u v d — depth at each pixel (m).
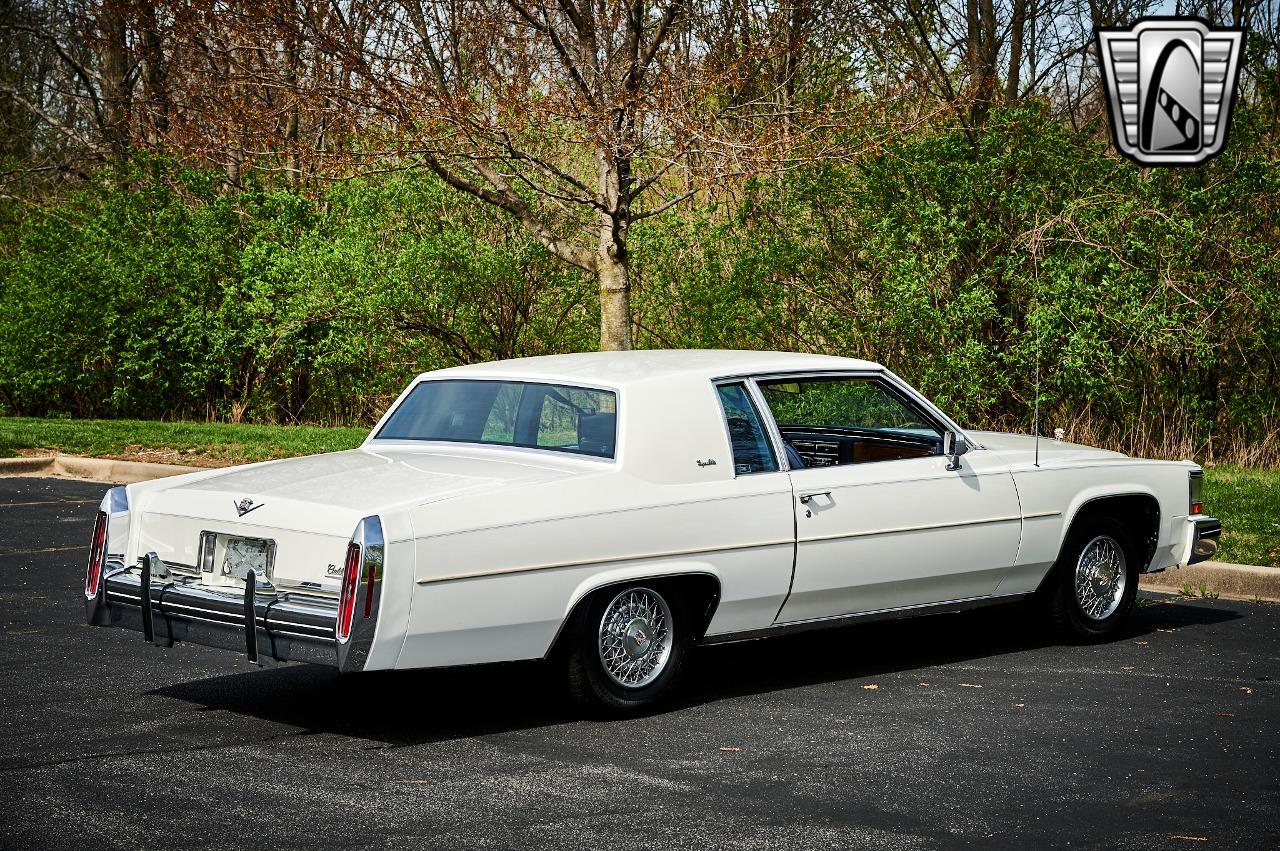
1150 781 5.27
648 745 5.69
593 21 13.58
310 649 5.42
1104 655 7.55
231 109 14.43
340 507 5.54
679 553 6.17
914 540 6.99
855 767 5.40
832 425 7.14
